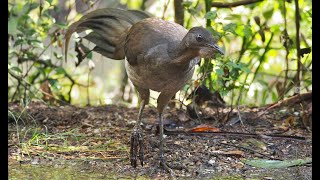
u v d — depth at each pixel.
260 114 12.72
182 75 9.84
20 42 13.16
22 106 12.91
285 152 10.70
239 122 12.34
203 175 9.57
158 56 9.70
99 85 16.97
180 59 9.52
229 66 11.72
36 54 14.11
